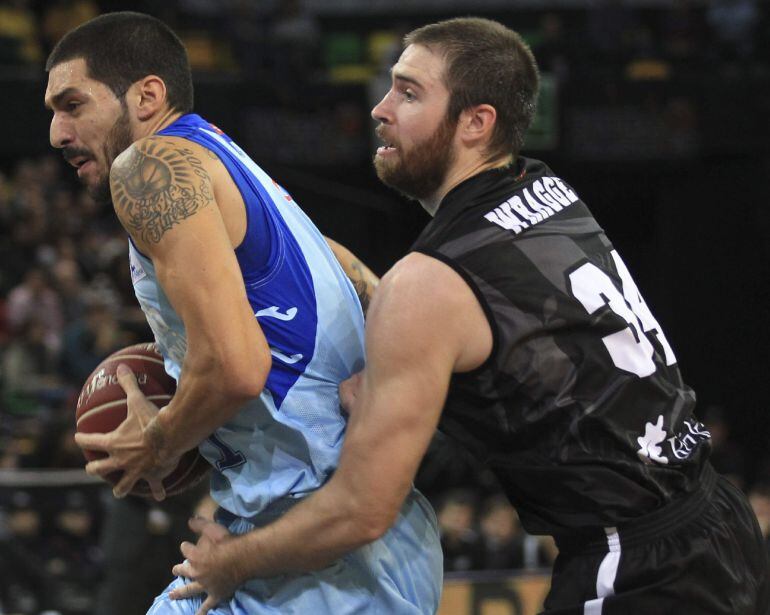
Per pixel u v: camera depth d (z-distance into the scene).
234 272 6.59
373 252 32.16
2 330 25.05
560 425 6.62
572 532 6.73
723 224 36.16
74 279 26.17
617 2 36.06
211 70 34.81
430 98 6.88
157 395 7.30
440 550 7.71
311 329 7.17
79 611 15.33
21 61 33.78
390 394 6.42
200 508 12.84
